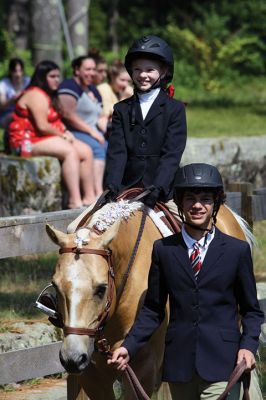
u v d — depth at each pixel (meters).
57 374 11.53
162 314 8.06
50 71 17.86
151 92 9.66
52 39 27.22
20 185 17.44
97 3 65.00
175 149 9.55
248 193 13.05
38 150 17.67
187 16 58.12
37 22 27.11
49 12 27.05
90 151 17.98
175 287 7.84
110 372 8.77
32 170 17.38
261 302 12.68
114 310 8.29
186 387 7.84
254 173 21.28
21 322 11.77
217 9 58.50
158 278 7.95
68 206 17.64
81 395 9.02
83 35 30.31
